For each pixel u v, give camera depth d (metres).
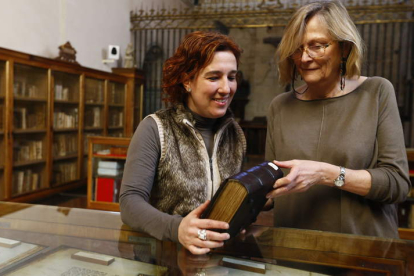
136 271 0.86
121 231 1.06
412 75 9.48
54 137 5.36
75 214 1.22
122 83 7.60
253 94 11.85
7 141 4.36
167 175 1.21
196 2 11.80
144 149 1.17
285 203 1.41
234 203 0.85
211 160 1.26
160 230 0.97
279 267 0.88
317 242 0.97
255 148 10.55
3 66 4.26
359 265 0.88
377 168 1.21
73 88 5.80
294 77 1.41
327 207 1.32
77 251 0.95
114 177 4.47
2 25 4.90
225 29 9.66
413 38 9.59
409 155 3.18
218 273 0.85
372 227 1.27
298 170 1.06
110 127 7.09
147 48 9.95
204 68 1.11
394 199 1.18
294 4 7.57
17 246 0.98
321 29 1.18
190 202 1.20
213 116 1.20
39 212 1.24
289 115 1.43
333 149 1.28
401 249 0.94
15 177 4.60
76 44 6.65
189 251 0.92
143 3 9.52
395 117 1.26
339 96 1.33
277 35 11.51
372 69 10.41
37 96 4.94
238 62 1.19
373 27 10.41
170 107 1.30
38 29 5.62
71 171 5.88
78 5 6.67
